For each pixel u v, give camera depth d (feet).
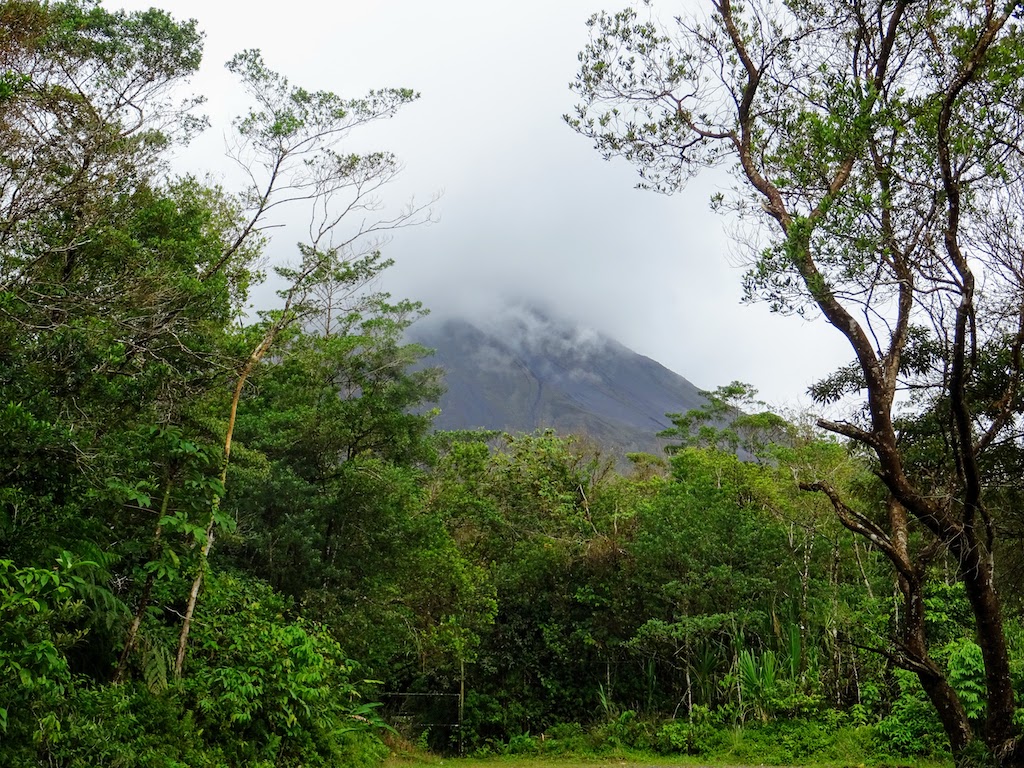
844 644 68.33
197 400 38.70
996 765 32.14
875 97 30.66
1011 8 30.89
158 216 43.93
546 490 91.86
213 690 31.14
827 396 40.06
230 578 42.32
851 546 77.77
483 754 77.97
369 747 47.29
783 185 33.32
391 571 68.03
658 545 80.28
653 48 38.55
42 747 21.93
